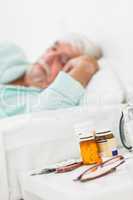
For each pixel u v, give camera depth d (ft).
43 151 3.34
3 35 7.30
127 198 2.28
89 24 5.16
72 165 2.98
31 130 3.33
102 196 2.20
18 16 6.95
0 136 3.21
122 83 4.36
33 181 2.83
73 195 2.21
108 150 3.08
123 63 4.43
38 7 6.36
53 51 4.91
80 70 4.45
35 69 4.86
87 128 3.08
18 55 5.15
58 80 4.05
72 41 4.96
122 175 2.51
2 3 7.29
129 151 3.25
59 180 2.62
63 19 5.79
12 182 3.23
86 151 3.00
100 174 2.53
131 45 4.27
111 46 4.70
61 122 3.45
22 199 3.24
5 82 4.93
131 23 4.25
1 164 3.17
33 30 6.57
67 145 3.43
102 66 4.61
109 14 4.68
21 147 3.27
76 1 5.40
